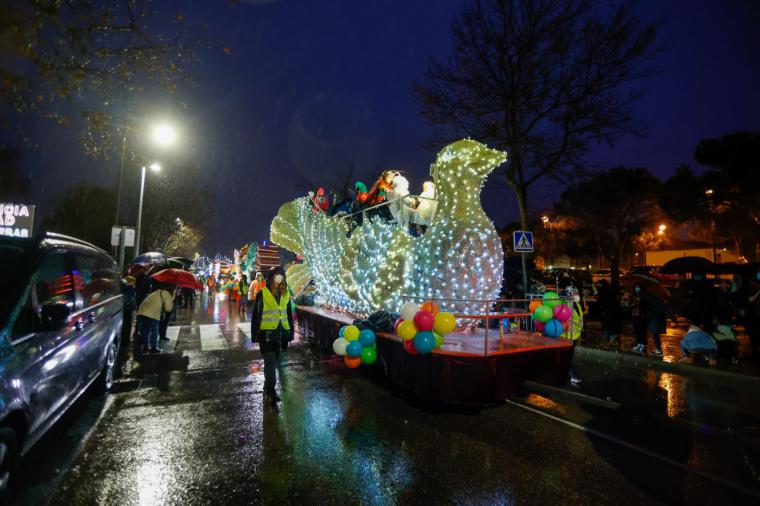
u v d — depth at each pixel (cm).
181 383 726
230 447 461
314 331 1045
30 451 450
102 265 655
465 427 523
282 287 650
